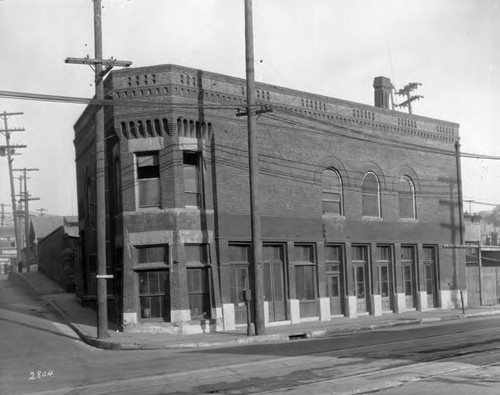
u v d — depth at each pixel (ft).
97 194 69.10
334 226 91.81
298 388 35.73
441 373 39.68
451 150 113.39
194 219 76.02
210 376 41.50
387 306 100.01
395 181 102.83
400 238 102.22
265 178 83.61
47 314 92.22
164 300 74.90
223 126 79.46
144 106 69.21
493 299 120.16
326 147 92.12
